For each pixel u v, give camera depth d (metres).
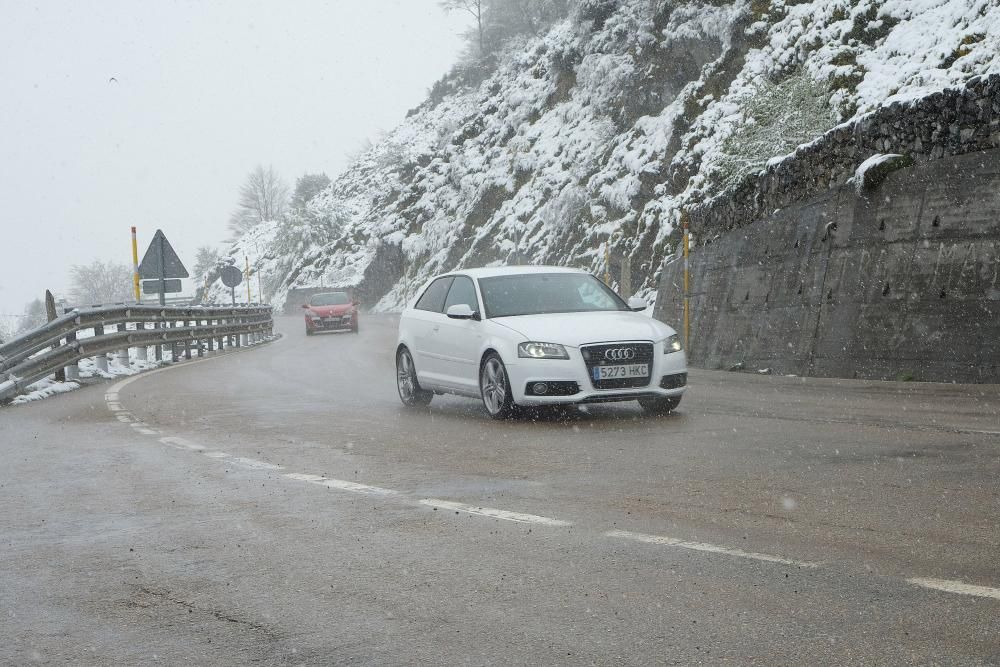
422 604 3.98
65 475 7.63
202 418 11.19
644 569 4.36
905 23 26.55
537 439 8.73
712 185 30.28
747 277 17.72
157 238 23.88
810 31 30.94
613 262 38.38
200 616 3.95
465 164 75.94
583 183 46.72
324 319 40.69
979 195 12.68
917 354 12.95
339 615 3.89
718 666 3.19
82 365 19.41
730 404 10.98
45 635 3.80
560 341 9.91
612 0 50.62
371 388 14.78
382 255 82.44
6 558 5.06
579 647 3.42
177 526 5.65
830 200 15.52
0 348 14.55
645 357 9.98
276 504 6.16
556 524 5.31
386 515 5.72
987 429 8.16
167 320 23.86
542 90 65.56
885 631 3.44
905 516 5.15
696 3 41.22
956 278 12.72
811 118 23.67
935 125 13.76
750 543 4.73
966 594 3.80
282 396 13.62
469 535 5.14
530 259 52.06
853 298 14.35
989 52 22.09
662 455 7.54
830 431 8.41
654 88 43.28
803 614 3.65
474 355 10.67
